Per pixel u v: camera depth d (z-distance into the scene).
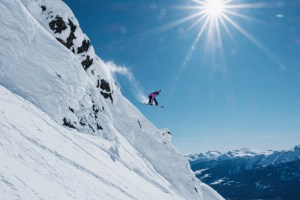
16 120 16.80
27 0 43.91
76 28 48.06
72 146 21.97
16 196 8.09
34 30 33.53
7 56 27.67
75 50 48.12
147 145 57.56
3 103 18.56
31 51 31.50
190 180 57.94
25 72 28.81
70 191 12.30
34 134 16.86
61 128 25.69
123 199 17.77
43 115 24.69
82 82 36.62
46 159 14.11
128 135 54.69
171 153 60.28
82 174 16.64
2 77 26.06
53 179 12.27
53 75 31.77
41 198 9.20
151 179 37.56
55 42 36.47
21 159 11.76
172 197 36.94
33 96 27.50
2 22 29.20
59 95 30.50
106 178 20.05
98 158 25.06
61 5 46.91
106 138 37.44
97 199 14.01
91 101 37.50
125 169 31.27
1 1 30.84
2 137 12.52
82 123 32.94
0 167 9.26
